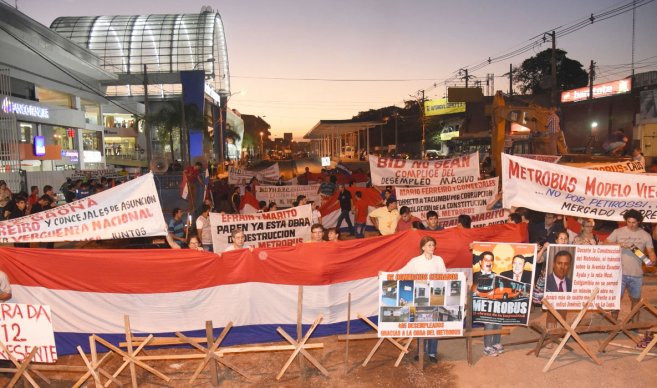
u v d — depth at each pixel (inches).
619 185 307.4
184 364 276.5
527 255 265.6
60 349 286.8
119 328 287.9
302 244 301.1
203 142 2316.7
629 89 1582.2
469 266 325.4
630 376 249.8
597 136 1475.1
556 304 277.0
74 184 784.9
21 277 281.4
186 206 878.4
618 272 276.1
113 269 285.9
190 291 291.4
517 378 249.8
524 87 3004.4
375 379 252.2
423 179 449.4
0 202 616.4
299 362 266.4
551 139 746.8
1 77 1273.4
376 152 3425.2
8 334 238.7
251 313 297.1
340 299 307.7
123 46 2984.7
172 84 2859.3
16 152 1165.7
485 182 428.1
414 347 287.1
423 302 252.5
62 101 1792.6
